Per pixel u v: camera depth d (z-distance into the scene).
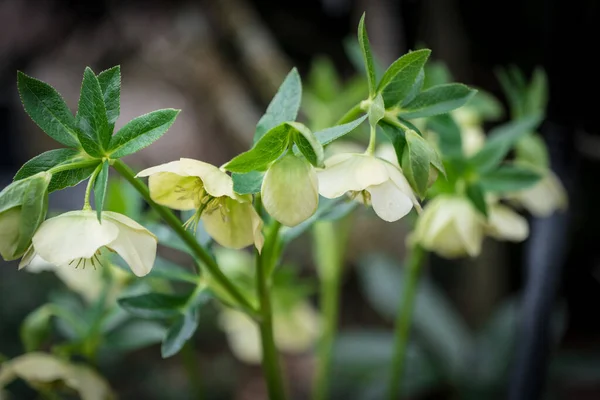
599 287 1.81
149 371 1.65
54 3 1.54
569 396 1.57
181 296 0.70
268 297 0.70
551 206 0.82
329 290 0.94
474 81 1.39
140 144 0.63
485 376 1.11
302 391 1.63
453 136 0.77
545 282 0.87
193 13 1.52
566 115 0.88
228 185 0.61
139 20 1.55
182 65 1.54
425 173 0.64
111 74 0.63
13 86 1.74
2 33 1.55
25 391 1.43
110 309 0.80
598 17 0.86
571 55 0.87
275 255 0.71
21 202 0.61
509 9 1.30
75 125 0.63
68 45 1.58
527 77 1.33
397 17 1.36
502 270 1.33
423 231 0.79
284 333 0.93
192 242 0.67
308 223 0.71
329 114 0.99
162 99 1.59
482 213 0.77
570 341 1.83
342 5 1.73
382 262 1.22
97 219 0.62
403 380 1.17
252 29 1.50
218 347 1.79
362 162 0.64
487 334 1.16
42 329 0.80
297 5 1.78
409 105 0.66
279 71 1.47
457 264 1.32
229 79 1.52
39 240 0.61
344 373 1.23
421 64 0.65
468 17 1.32
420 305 1.19
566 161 0.89
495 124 1.44
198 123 1.60
